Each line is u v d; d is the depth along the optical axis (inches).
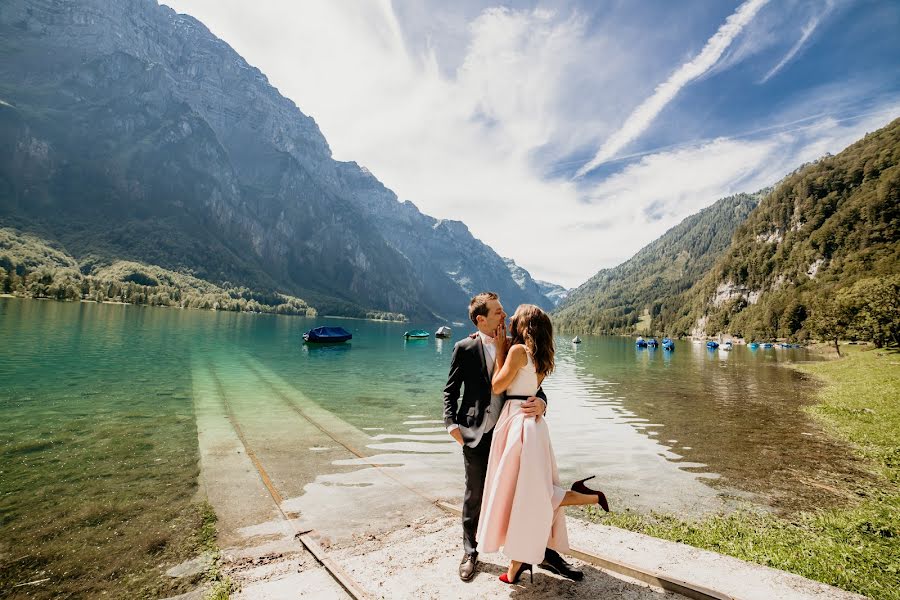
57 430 441.1
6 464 329.4
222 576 168.6
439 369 1353.3
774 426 574.6
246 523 223.8
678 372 1503.4
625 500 309.9
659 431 542.0
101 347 1370.6
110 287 6072.8
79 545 202.8
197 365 1082.1
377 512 238.5
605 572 151.3
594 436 512.1
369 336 3796.8
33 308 3378.4
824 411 673.6
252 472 311.1
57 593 164.6
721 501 307.9
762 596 133.6
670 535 240.1
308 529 213.9
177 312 5221.5
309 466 330.3
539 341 147.7
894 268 3993.6
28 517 234.5
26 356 1095.6
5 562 187.5
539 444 139.2
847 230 5959.6
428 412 614.5
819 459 419.8
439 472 324.5
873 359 1583.4
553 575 148.8
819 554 209.2
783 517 276.5
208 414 527.2
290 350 1814.7
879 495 319.3
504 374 144.4
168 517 233.0
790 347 3981.3
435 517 230.1
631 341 6382.9
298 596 139.6
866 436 498.9
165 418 502.0
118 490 274.4
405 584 141.5
